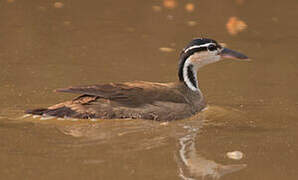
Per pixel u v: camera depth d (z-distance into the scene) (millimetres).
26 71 14664
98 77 14539
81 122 11727
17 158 9727
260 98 13688
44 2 21828
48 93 13219
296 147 10820
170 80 14656
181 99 12742
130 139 10961
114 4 22219
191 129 11781
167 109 12367
